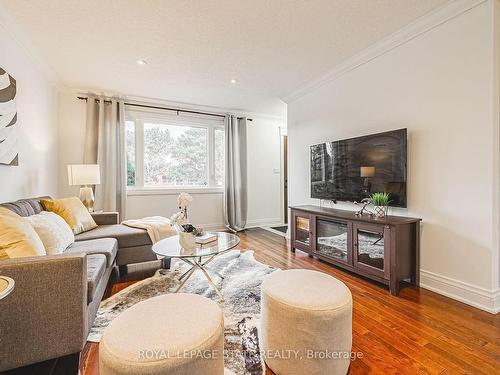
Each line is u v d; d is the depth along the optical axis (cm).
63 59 290
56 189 369
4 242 133
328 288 134
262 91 397
